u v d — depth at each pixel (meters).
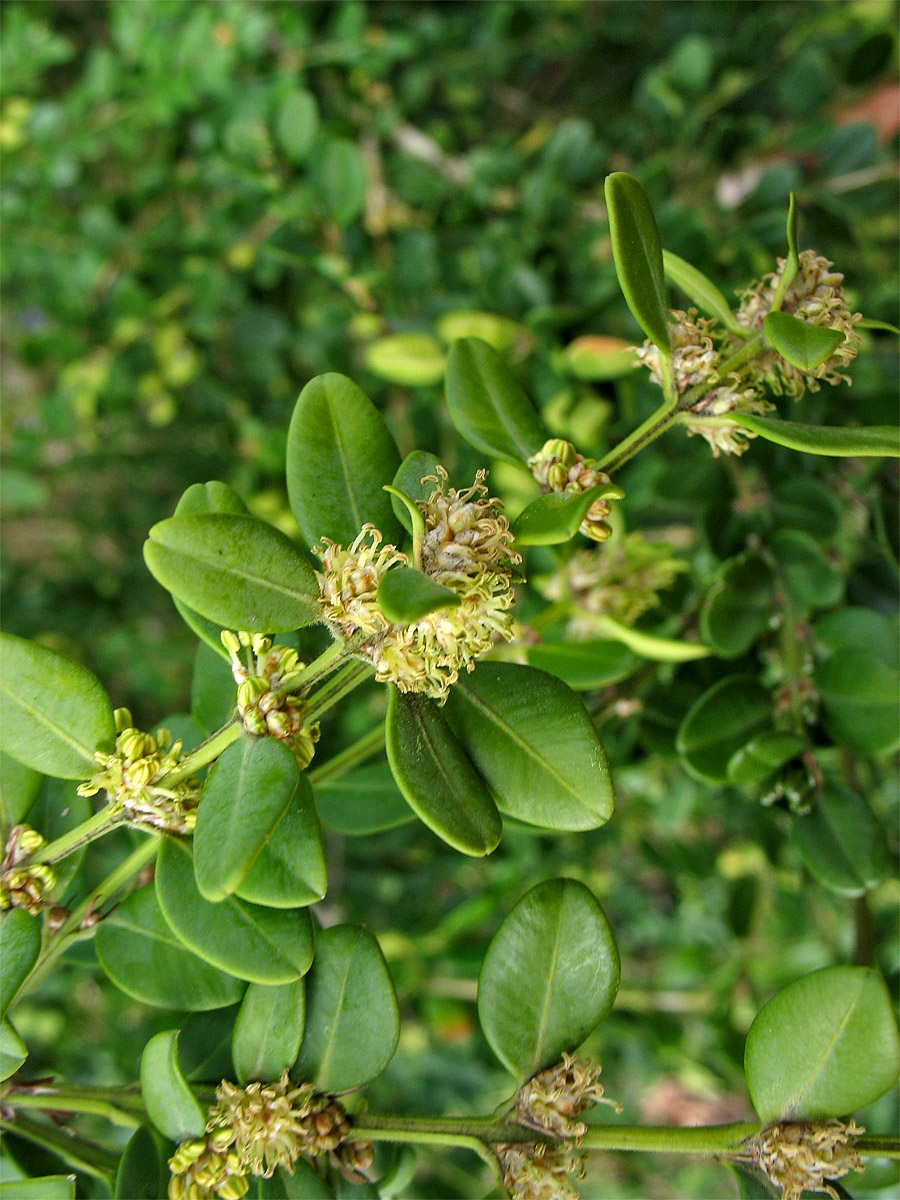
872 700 0.18
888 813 0.27
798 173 0.26
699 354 0.12
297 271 0.34
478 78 0.38
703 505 0.21
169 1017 0.25
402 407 0.29
